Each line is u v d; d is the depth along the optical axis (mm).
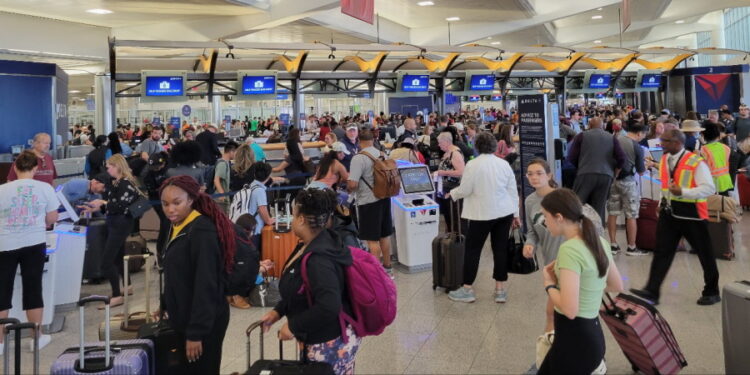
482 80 19219
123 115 32094
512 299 5609
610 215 7246
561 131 11125
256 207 6074
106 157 9500
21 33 15234
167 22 17344
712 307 5133
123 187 5688
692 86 21219
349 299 2832
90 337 4895
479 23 23344
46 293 5055
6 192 4430
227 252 3059
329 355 2801
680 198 5059
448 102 22797
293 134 9156
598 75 20969
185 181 3016
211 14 16141
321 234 2816
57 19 16094
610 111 17984
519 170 9492
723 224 6750
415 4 19250
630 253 7125
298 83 16500
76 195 6750
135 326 4453
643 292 5285
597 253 2783
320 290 2611
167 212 2992
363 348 4461
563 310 2750
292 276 2771
